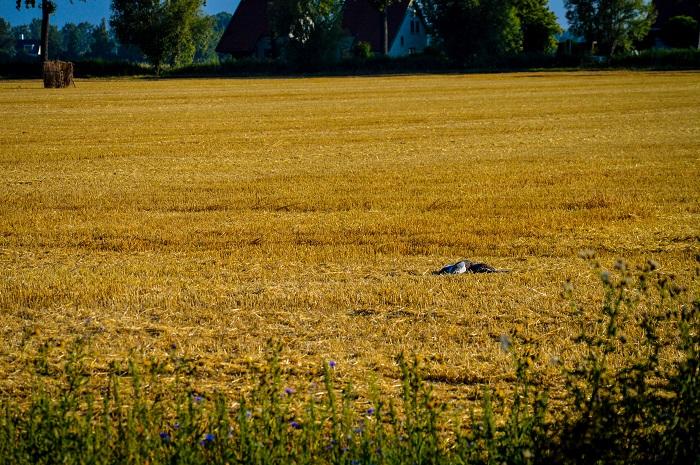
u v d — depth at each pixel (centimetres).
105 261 1738
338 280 1554
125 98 6675
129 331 1250
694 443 738
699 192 2416
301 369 1058
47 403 783
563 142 3616
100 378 1029
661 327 1200
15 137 3962
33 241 1916
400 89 7656
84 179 2764
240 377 1037
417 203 2300
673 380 772
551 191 2456
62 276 1580
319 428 800
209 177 2781
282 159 3188
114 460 741
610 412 729
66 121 4738
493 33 12531
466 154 3259
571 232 1956
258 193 2478
